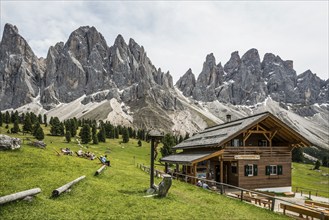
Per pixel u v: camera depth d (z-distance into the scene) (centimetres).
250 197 2392
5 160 2494
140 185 2366
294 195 3753
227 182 4047
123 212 1419
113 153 9100
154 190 2031
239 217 1630
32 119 14988
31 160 2706
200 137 4712
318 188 6756
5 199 1230
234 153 3722
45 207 1314
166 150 8775
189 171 4022
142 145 12825
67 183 1836
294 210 1861
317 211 1725
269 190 3847
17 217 1150
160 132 2194
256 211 1892
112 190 1930
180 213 1518
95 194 1744
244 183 3738
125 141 12794
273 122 3825
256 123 3681
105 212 1388
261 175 3841
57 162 2927
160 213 1468
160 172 3731
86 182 2092
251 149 3822
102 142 11806
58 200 1527
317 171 11431
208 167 3862
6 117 13900
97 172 2616
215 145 3609
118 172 3219
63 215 1249
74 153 4697
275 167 3938
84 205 1473
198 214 1552
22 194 1324
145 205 1594
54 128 11425
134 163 6625
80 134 11362
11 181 1827
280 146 4069
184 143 5097
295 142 3972
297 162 14362
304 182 8006
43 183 1875
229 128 4056
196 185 3175
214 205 1891
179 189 2480
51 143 8969
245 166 3775
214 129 4794
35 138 9325
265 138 4128
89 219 1249
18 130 10694
